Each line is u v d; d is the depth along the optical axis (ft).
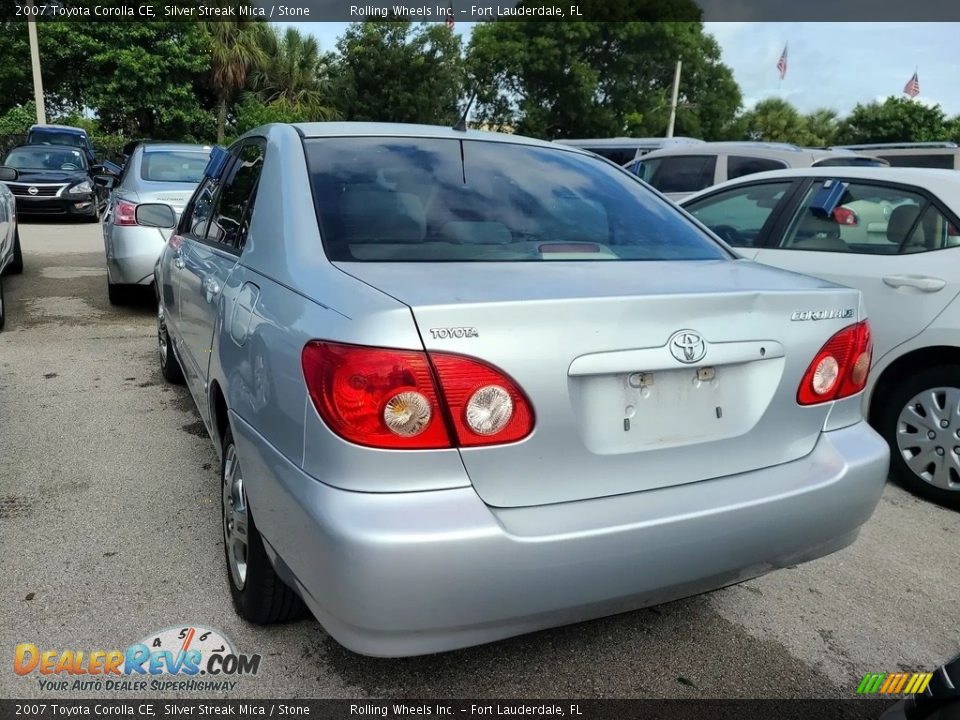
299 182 8.38
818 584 9.71
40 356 18.66
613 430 6.45
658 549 6.41
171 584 9.08
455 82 112.16
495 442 6.00
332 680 7.64
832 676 7.98
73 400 15.49
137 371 17.62
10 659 7.74
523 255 7.94
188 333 11.32
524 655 8.14
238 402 7.47
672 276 7.47
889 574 10.00
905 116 143.95
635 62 114.83
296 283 7.02
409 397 5.79
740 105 132.98
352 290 6.38
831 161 27.86
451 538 5.75
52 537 10.04
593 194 9.64
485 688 7.63
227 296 8.50
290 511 6.27
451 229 8.14
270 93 104.94
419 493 5.89
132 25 87.61
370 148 9.17
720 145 31.35
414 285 6.46
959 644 8.57
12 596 8.71
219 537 10.18
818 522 7.22
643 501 6.52
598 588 6.27
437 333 5.84
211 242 10.73
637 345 6.39
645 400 6.56
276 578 7.79
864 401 13.00
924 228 12.66
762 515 6.84
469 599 5.88
